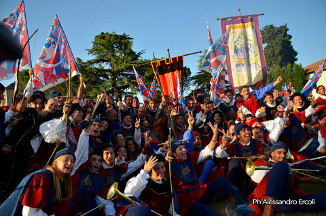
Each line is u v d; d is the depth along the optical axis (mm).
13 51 726
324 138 5754
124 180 4418
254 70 10891
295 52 54125
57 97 6137
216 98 8375
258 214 3582
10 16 6672
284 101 8008
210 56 9148
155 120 7070
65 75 7027
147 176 3611
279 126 5535
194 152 4914
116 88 43469
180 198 4008
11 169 3965
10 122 4617
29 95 5074
